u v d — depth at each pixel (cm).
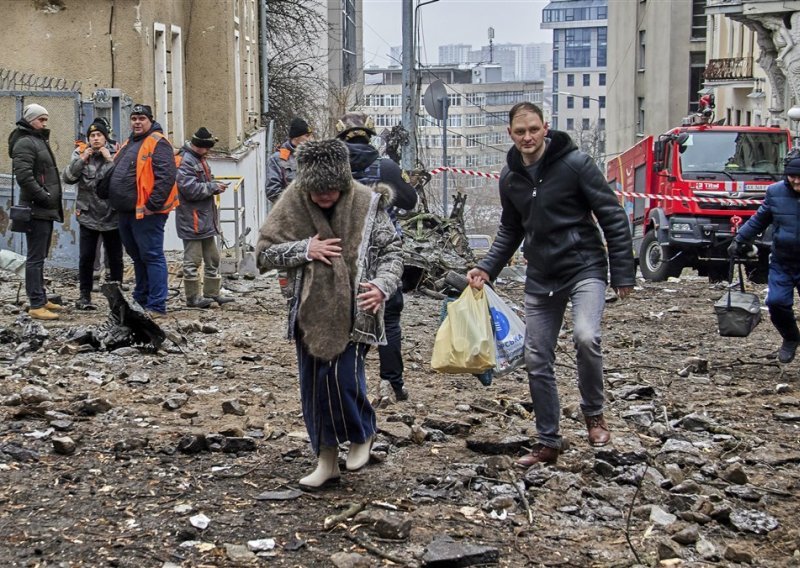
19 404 730
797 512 592
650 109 5859
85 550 488
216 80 2536
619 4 6750
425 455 667
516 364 664
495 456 650
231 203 2361
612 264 628
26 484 570
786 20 3128
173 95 2345
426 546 516
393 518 527
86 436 666
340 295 551
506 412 800
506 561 505
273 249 556
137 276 1213
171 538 507
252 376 884
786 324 990
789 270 979
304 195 561
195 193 1260
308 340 555
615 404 844
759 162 2084
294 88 4075
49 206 1116
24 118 1107
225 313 1248
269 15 3991
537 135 621
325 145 551
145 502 553
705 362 993
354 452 596
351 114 778
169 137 2264
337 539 519
